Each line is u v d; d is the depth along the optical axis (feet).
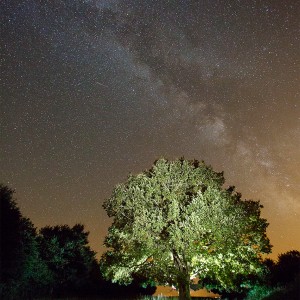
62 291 130.31
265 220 82.94
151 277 79.66
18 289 97.76
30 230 114.32
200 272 77.25
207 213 71.20
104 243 82.99
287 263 92.32
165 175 80.18
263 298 64.28
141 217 73.56
